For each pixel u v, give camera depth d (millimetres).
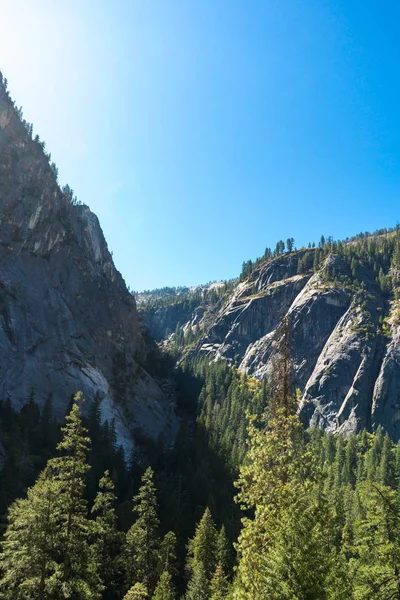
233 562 54219
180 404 166375
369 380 187875
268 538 17688
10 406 92188
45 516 22797
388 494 22016
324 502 18125
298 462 19312
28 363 112438
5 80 163500
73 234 163625
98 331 150000
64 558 23828
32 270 131625
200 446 104938
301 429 20781
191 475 88750
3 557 23016
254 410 141750
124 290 193250
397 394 180375
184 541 64125
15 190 135500
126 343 171125
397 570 18719
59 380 115938
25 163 143875
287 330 23203
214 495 78312
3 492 55844
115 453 89312
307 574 14883
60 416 107375
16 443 74500
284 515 16328
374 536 22797
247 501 20016
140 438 123688
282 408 20984
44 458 74812
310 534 15703
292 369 22500
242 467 20531
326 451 123812
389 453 109500
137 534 45625
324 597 14922
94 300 158750
